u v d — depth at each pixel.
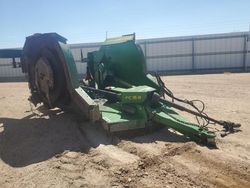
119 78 8.55
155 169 4.91
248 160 5.24
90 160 5.35
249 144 6.07
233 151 5.68
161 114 6.45
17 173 4.95
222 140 6.31
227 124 6.80
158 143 6.08
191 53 29.97
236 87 15.38
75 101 6.69
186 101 7.44
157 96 6.69
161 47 30.36
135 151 5.66
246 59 29.41
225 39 29.39
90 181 4.57
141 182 4.48
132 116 6.62
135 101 6.62
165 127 7.10
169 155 5.45
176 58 30.28
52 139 6.43
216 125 7.53
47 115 8.39
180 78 22.69
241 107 9.87
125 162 5.19
